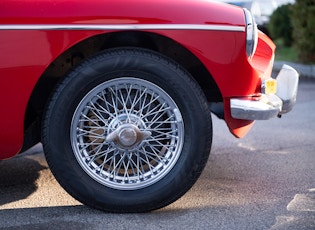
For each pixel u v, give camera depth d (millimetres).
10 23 3109
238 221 3252
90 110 3311
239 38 3266
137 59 3242
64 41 3146
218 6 3338
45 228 3139
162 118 3373
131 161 3355
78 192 3309
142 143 3340
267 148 4992
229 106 3367
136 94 3320
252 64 3457
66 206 3484
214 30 3238
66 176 3289
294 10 10727
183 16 3215
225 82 3303
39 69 3154
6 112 3193
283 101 3779
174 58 3551
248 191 3793
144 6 3199
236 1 9758
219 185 3920
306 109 6820
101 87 3271
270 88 3498
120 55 3240
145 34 3340
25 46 3129
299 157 4680
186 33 3215
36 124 3574
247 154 4785
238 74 3303
